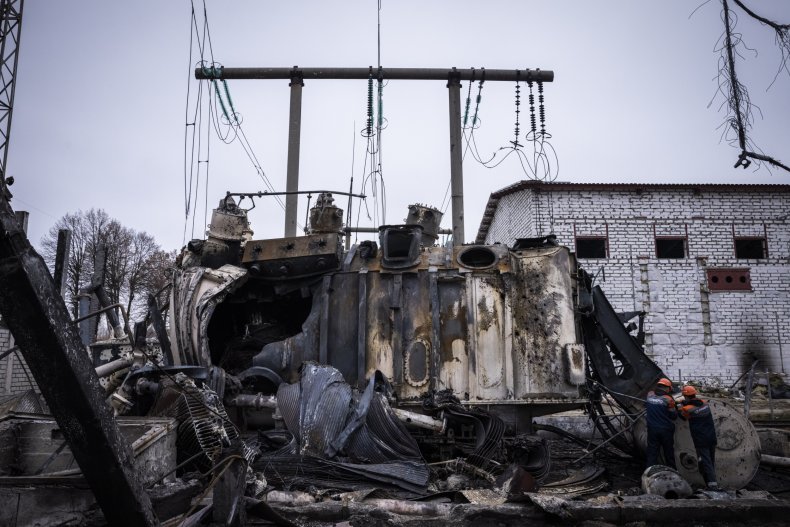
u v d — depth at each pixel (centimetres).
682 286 2241
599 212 2277
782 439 942
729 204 2283
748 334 2217
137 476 406
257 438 834
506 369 907
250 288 1055
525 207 2325
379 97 1467
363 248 1009
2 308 343
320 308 993
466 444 817
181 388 691
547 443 802
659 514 607
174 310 959
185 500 545
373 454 736
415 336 943
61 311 359
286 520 551
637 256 2255
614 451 1034
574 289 952
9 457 574
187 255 1046
